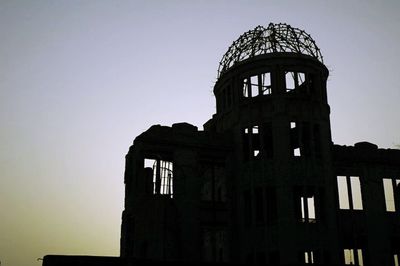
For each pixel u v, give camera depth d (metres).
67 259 25.17
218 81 44.16
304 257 35.66
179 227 36.09
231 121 40.97
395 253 44.88
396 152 45.03
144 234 33.88
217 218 38.25
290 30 41.69
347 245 42.94
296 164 36.88
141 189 35.91
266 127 40.06
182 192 37.34
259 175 37.34
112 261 26.03
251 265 29.70
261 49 40.91
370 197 42.31
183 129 39.38
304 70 39.44
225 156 40.19
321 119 38.84
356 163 43.31
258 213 37.59
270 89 40.41
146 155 39.03
